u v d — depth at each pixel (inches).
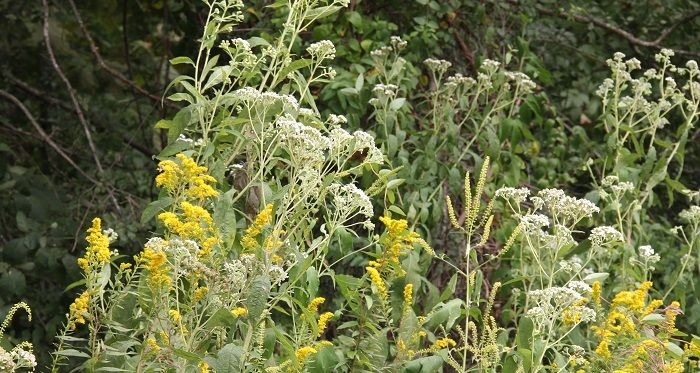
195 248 81.8
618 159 135.9
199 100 99.3
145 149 176.7
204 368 82.1
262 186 92.4
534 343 94.5
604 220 134.5
